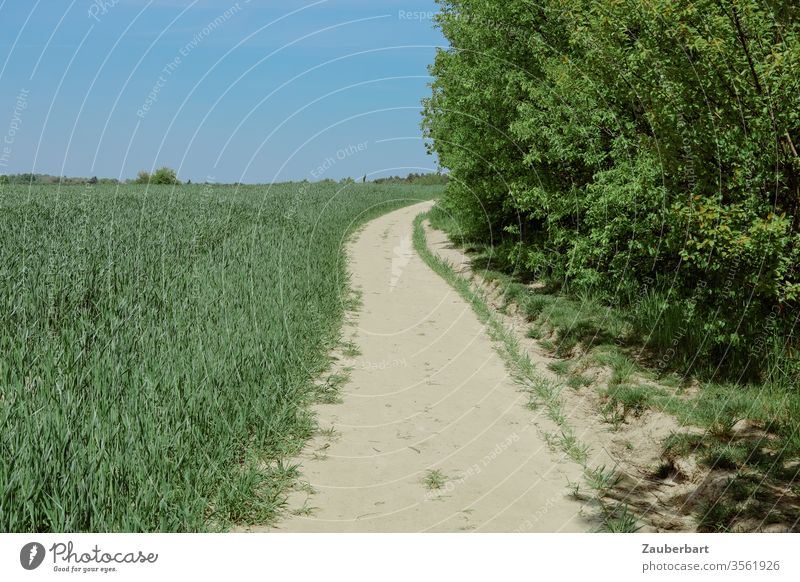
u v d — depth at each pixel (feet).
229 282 34.45
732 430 21.56
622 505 18.31
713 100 24.57
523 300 41.37
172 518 14.40
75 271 33.40
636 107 32.89
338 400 25.90
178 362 21.61
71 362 20.88
